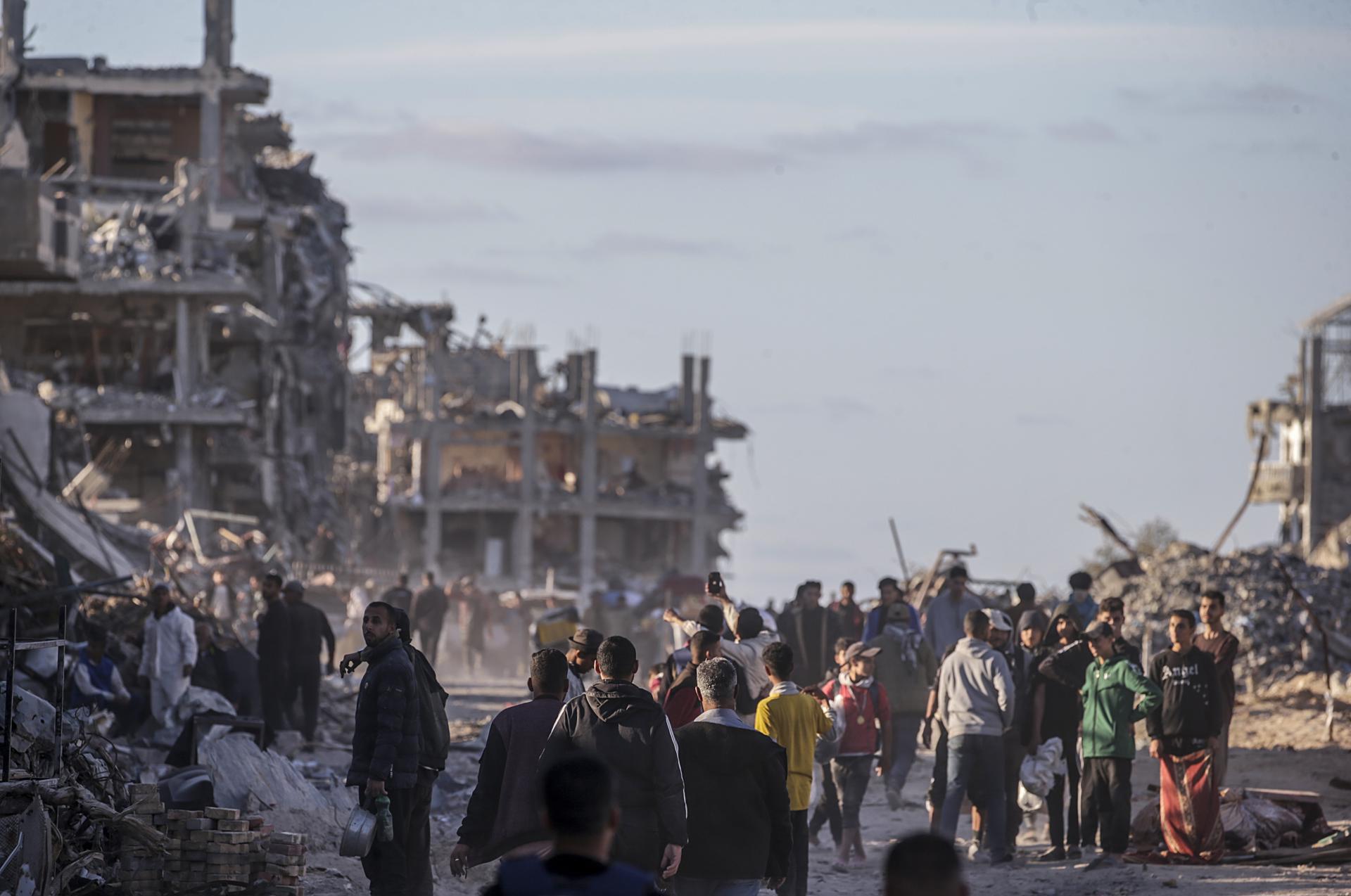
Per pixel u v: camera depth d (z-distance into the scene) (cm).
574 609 9100
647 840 2834
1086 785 4588
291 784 4731
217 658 6644
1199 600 10538
